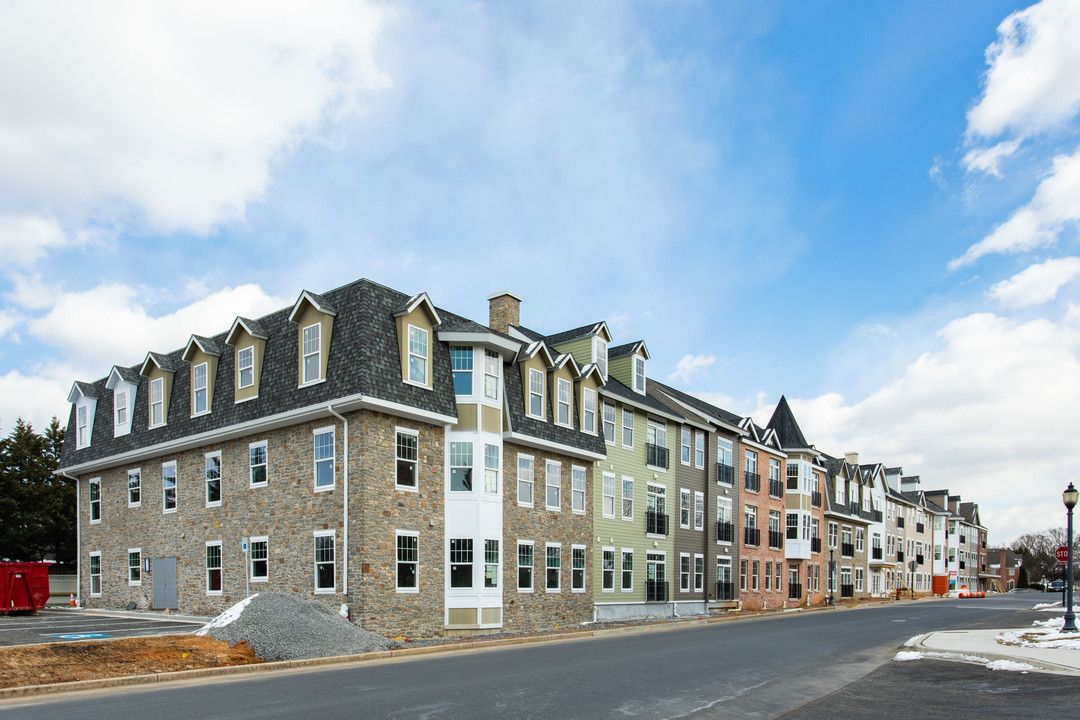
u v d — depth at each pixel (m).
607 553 32.12
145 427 29.23
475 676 13.39
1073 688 12.70
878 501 71.38
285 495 23.73
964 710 10.91
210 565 26.00
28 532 41.44
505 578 25.59
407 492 22.80
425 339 24.08
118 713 9.80
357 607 20.94
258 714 9.66
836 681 14.27
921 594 78.06
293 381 23.67
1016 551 155.50
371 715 9.64
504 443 26.28
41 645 13.97
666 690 12.35
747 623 31.62
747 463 46.22
